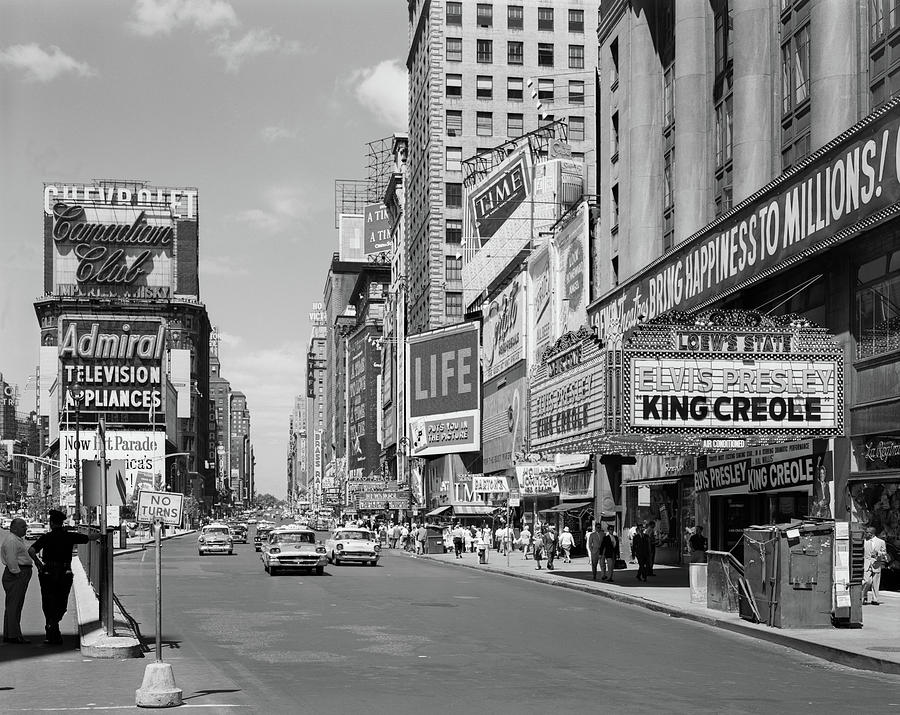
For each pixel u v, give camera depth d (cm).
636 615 2586
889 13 3219
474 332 9669
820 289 3347
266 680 1475
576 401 3425
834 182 3048
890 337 2936
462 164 10762
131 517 9606
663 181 5225
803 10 3750
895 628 2142
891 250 2942
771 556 2184
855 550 2167
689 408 3038
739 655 1852
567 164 8744
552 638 2052
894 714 1261
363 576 4272
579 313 6575
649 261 5209
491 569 4900
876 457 2956
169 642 1934
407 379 10762
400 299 13175
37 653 1723
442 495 10188
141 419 11569
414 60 12688
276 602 2895
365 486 12050
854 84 3381
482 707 1269
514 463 7769
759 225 3559
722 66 4491
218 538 6469
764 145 3978
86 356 11612
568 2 11200
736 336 3067
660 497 5044
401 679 1496
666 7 5184
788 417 3067
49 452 16888
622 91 5547
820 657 1852
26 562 1850
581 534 6144
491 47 11088
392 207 15262
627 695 1379
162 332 11912
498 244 9194
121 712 1205
